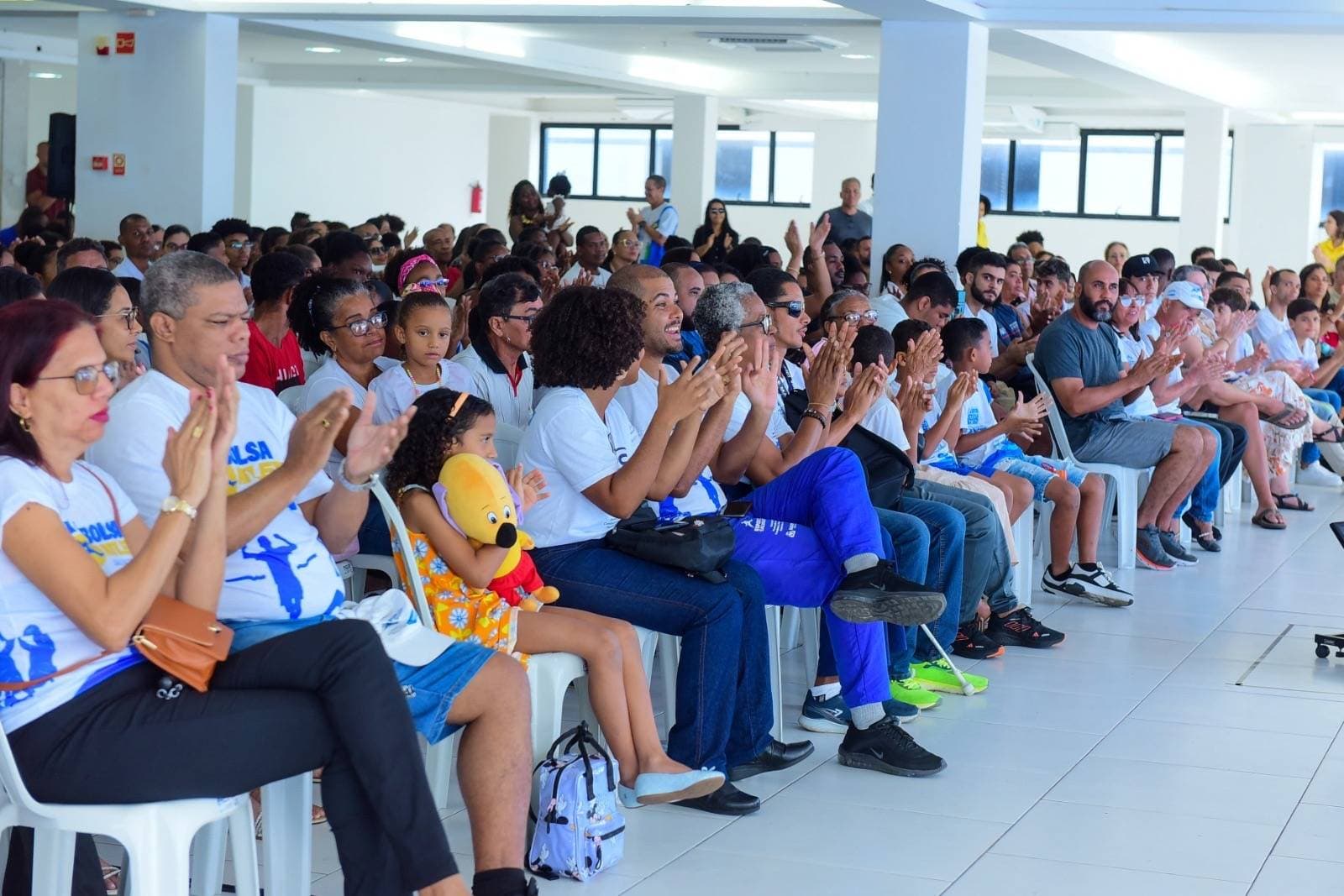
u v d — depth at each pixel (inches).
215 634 97.1
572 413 140.9
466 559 125.5
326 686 97.5
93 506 99.2
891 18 331.0
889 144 338.3
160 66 387.2
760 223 794.8
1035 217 746.8
